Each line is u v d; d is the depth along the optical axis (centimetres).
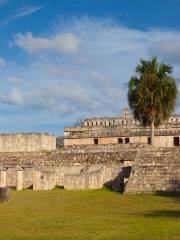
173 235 1833
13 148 6762
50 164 5972
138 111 5869
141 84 5816
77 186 4791
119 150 5741
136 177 4059
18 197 3956
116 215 2553
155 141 7344
